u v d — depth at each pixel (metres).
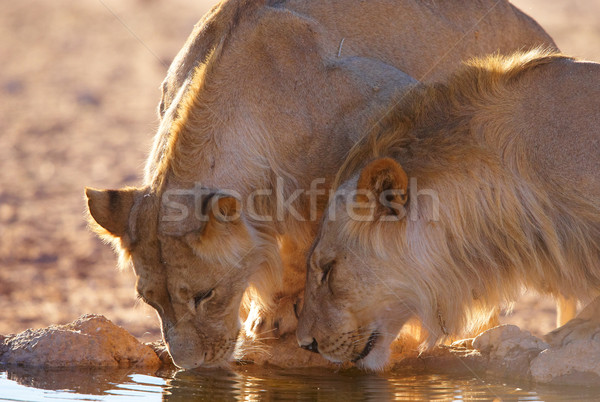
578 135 12.76
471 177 12.83
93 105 43.22
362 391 12.41
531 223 12.98
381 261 12.77
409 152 12.98
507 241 13.08
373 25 15.45
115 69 50.44
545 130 12.88
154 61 52.12
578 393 11.91
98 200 13.65
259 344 14.41
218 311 13.58
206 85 13.77
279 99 14.11
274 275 14.26
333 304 13.03
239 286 13.64
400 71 14.88
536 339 13.16
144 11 64.56
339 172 13.32
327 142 14.27
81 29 60.09
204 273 13.26
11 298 21.05
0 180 31.91
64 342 14.11
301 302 14.59
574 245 13.00
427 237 12.80
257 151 13.86
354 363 13.39
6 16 64.50
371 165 12.29
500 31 16.92
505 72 13.33
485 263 13.22
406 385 12.64
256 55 14.16
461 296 13.25
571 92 13.00
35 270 23.27
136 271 13.46
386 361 13.38
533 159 12.88
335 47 14.88
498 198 12.88
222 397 12.30
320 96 14.30
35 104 43.47
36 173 32.84
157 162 14.01
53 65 51.25
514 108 13.06
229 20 14.88
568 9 58.22
